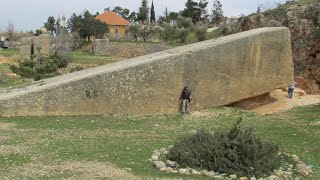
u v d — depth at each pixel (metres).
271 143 12.95
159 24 109.50
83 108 20.86
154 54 25.19
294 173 12.05
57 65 44.75
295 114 22.73
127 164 12.22
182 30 82.75
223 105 25.06
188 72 23.52
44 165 11.83
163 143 15.45
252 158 11.63
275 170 11.98
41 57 43.28
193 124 20.47
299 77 49.66
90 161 12.41
